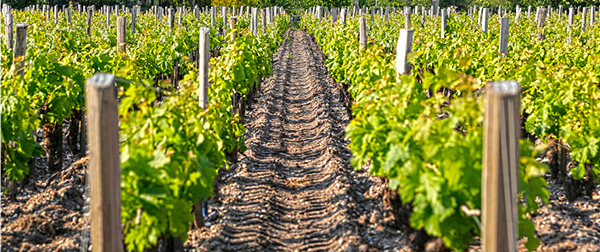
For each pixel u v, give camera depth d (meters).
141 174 4.55
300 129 12.57
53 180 8.58
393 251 6.26
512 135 3.78
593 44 15.18
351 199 7.72
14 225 6.78
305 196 8.23
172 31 17.64
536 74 8.41
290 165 9.92
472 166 4.32
